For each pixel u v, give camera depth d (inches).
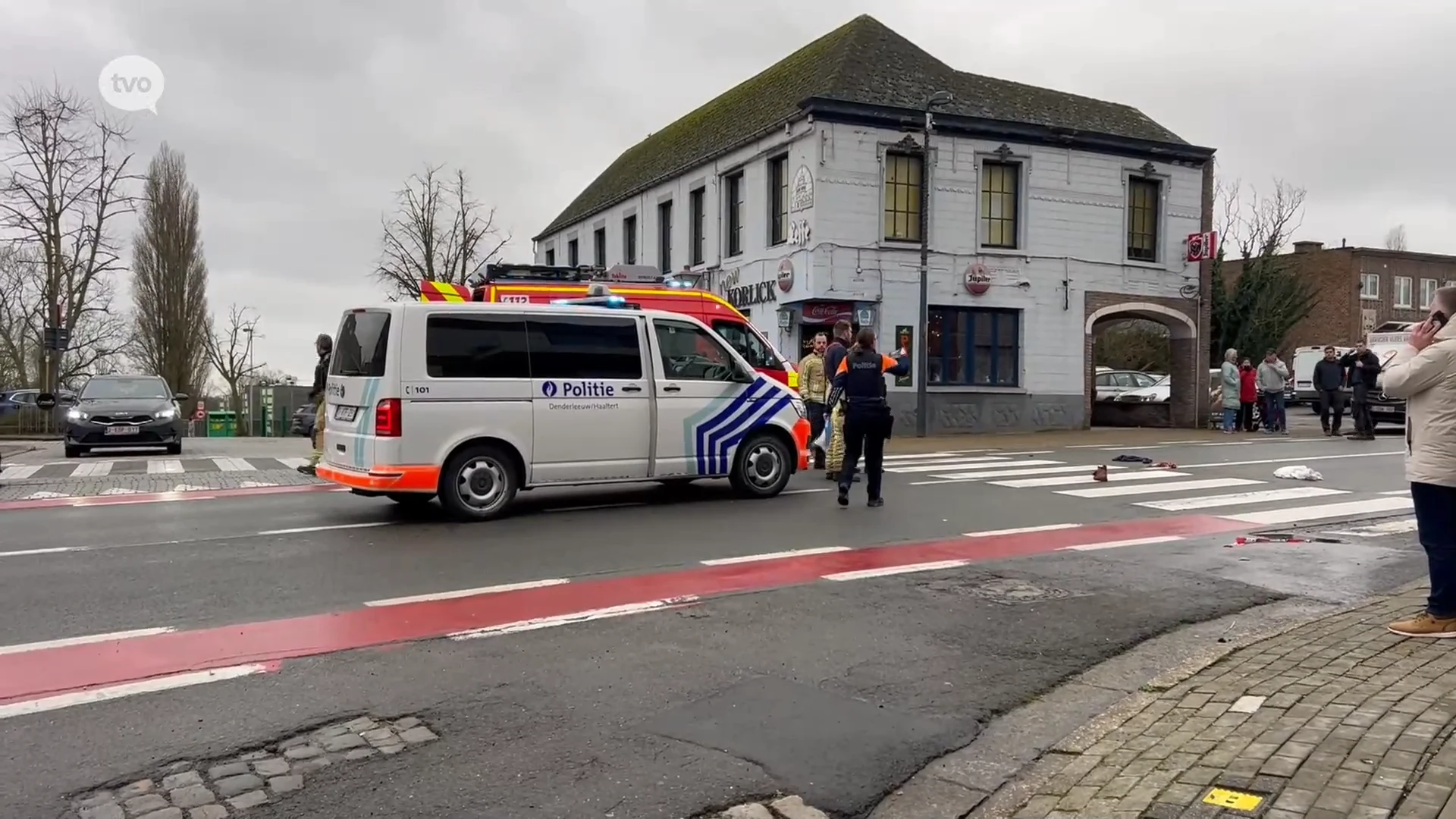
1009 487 456.8
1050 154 892.0
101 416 665.6
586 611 226.8
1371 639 198.5
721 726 160.1
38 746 148.5
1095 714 171.3
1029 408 891.4
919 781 143.9
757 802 134.4
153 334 1649.9
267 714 162.4
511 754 148.0
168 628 211.0
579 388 368.5
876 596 245.3
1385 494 432.8
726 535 326.6
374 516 360.2
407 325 339.6
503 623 216.8
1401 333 1039.0
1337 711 154.7
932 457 618.5
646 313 387.5
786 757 148.9
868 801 136.3
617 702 169.9
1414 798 122.4
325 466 375.2
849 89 826.2
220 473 519.8
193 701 167.8
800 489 446.3
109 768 141.2
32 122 1066.7
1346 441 760.3
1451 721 147.4
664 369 389.1
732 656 196.5
